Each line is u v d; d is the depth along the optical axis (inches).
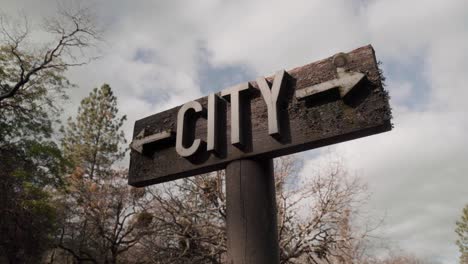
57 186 594.2
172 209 528.7
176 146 92.9
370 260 555.2
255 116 88.7
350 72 80.7
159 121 104.3
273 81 87.4
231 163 87.2
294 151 84.0
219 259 495.2
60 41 561.6
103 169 953.5
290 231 498.6
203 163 90.9
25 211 499.5
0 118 588.1
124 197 660.7
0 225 482.3
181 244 516.1
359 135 78.9
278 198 524.1
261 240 78.2
